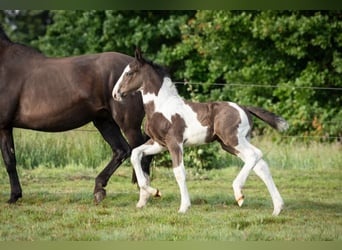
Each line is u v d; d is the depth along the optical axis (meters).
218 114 10.98
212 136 11.09
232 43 23.42
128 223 10.44
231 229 10.06
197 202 12.23
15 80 11.77
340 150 18.61
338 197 13.21
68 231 10.04
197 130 11.00
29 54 12.02
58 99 11.72
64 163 16.33
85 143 16.52
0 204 11.96
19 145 16.17
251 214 11.09
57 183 14.30
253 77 23.41
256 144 19.23
